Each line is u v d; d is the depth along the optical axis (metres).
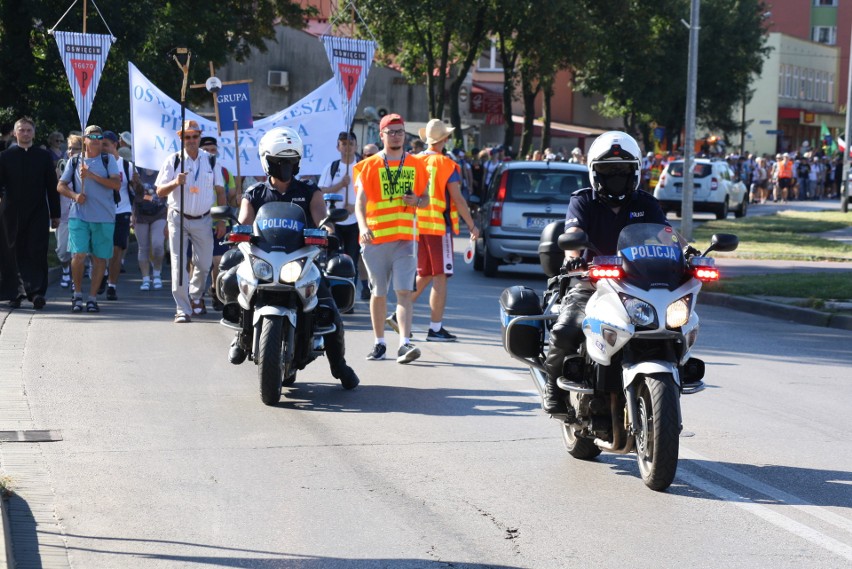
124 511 12.04
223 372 19.98
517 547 11.07
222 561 10.59
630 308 12.38
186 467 13.80
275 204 17.95
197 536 11.29
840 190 127.50
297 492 12.84
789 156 121.06
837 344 25.70
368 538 11.30
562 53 86.56
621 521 11.95
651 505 12.53
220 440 15.18
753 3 137.00
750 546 11.17
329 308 18.16
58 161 35.50
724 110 137.38
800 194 121.56
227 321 18.19
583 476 13.73
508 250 38.47
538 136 138.50
